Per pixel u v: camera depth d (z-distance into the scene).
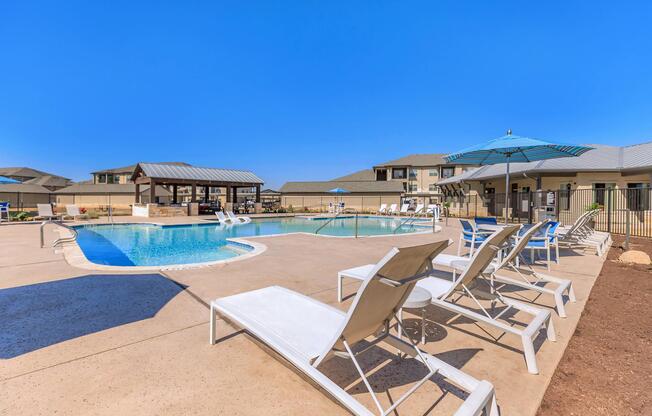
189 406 1.77
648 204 14.47
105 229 14.60
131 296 3.77
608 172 15.95
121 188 41.41
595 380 2.11
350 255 6.79
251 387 1.96
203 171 23.88
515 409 1.78
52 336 2.66
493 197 22.19
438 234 11.70
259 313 2.42
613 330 2.94
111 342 2.56
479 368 2.22
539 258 6.67
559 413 1.77
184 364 2.23
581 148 6.22
